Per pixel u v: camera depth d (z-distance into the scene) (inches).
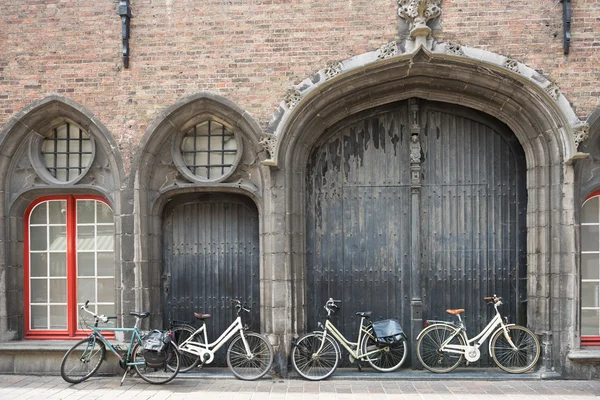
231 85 241.3
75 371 240.1
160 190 247.9
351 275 254.1
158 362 219.8
